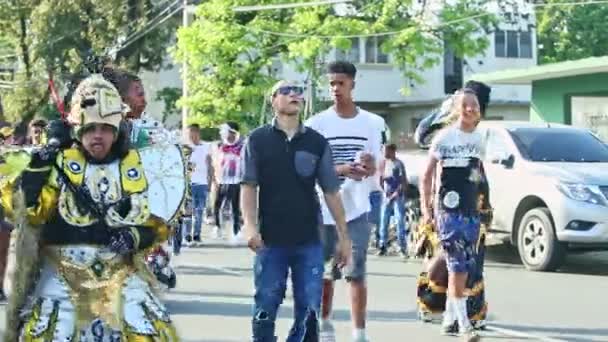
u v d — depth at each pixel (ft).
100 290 17.33
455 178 30.27
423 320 34.09
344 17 121.60
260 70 122.62
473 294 31.17
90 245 17.40
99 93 17.42
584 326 35.63
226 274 49.49
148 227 17.80
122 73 23.50
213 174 68.69
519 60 175.83
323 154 24.81
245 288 44.14
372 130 29.40
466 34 125.18
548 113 93.76
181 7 127.44
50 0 148.87
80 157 17.53
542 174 52.16
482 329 32.60
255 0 120.67
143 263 17.95
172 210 17.92
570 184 50.62
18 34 160.35
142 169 17.84
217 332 33.27
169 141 18.28
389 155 60.59
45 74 151.23
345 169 28.37
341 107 29.37
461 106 30.30
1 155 17.26
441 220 30.40
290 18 120.88
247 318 36.06
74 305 17.22
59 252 17.38
